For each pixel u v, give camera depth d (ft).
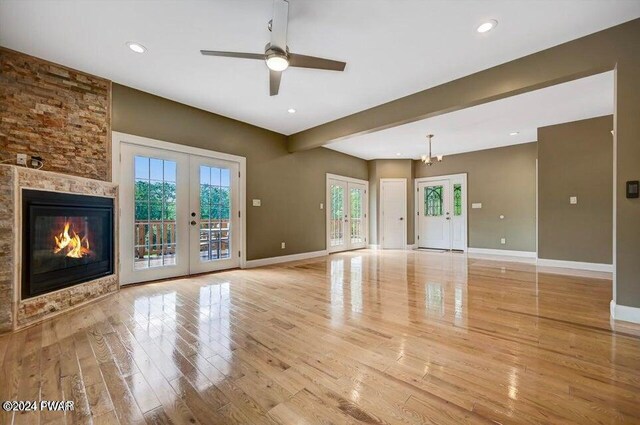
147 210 12.59
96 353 6.28
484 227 22.80
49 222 8.59
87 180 9.98
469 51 9.17
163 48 9.12
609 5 7.13
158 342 6.83
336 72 10.49
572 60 8.57
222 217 15.43
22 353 6.27
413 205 26.30
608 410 4.46
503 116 14.89
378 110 13.67
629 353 6.25
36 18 7.68
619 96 7.95
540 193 16.84
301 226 19.99
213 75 10.83
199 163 14.39
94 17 7.66
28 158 9.53
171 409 4.51
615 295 8.28
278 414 4.41
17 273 7.60
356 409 4.51
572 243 15.96
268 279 13.46
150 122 12.49
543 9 7.30
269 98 12.92
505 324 7.93
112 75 10.89
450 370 5.63
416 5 7.19
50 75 9.95
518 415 4.37
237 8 7.32
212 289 11.63
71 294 9.20
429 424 4.19
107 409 4.49
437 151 23.49
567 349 6.46
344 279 13.50
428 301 10.07
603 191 15.08
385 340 6.97
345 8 7.26
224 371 5.60
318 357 6.15
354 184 25.29
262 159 17.31
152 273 12.84
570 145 15.85
